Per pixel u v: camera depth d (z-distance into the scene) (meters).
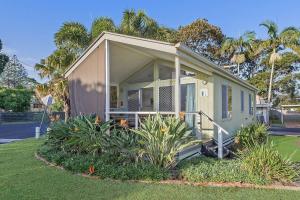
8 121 34.75
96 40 9.98
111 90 13.52
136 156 7.08
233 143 13.76
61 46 20.84
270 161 6.39
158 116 7.39
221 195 5.43
